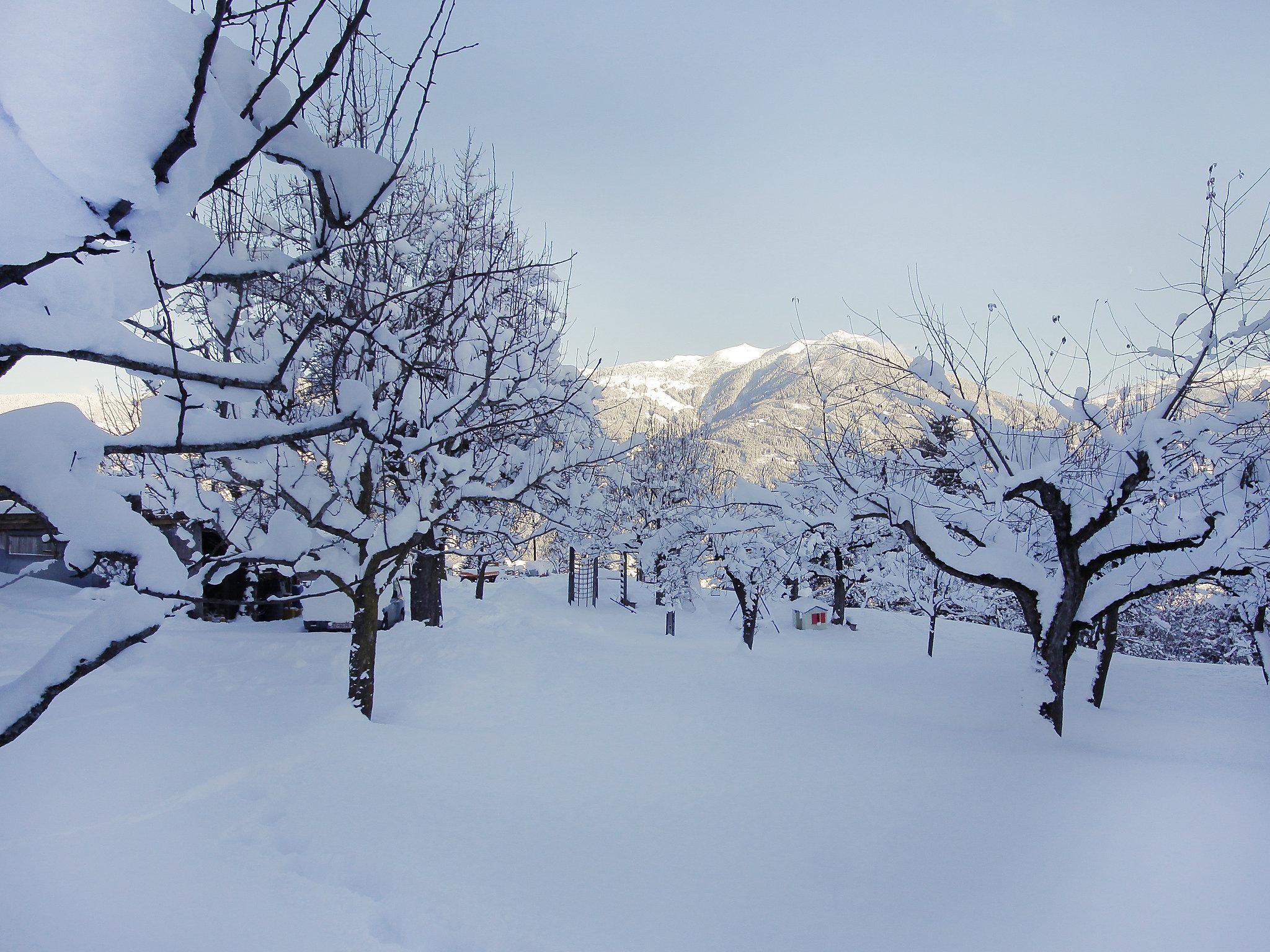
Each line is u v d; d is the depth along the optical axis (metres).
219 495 9.09
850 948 4.16
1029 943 4.17
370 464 8.62
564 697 9.99
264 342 7.88
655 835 5.65
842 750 7.94
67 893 4.38
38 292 2.44
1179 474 8.58
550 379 11.52
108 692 8.82
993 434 9.02
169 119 1.87
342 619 10.93
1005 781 6.96
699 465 31.23
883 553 17.25
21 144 1.76
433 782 6.53
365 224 6.97
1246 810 6.16
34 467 2.57
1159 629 25.00
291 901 4.43
